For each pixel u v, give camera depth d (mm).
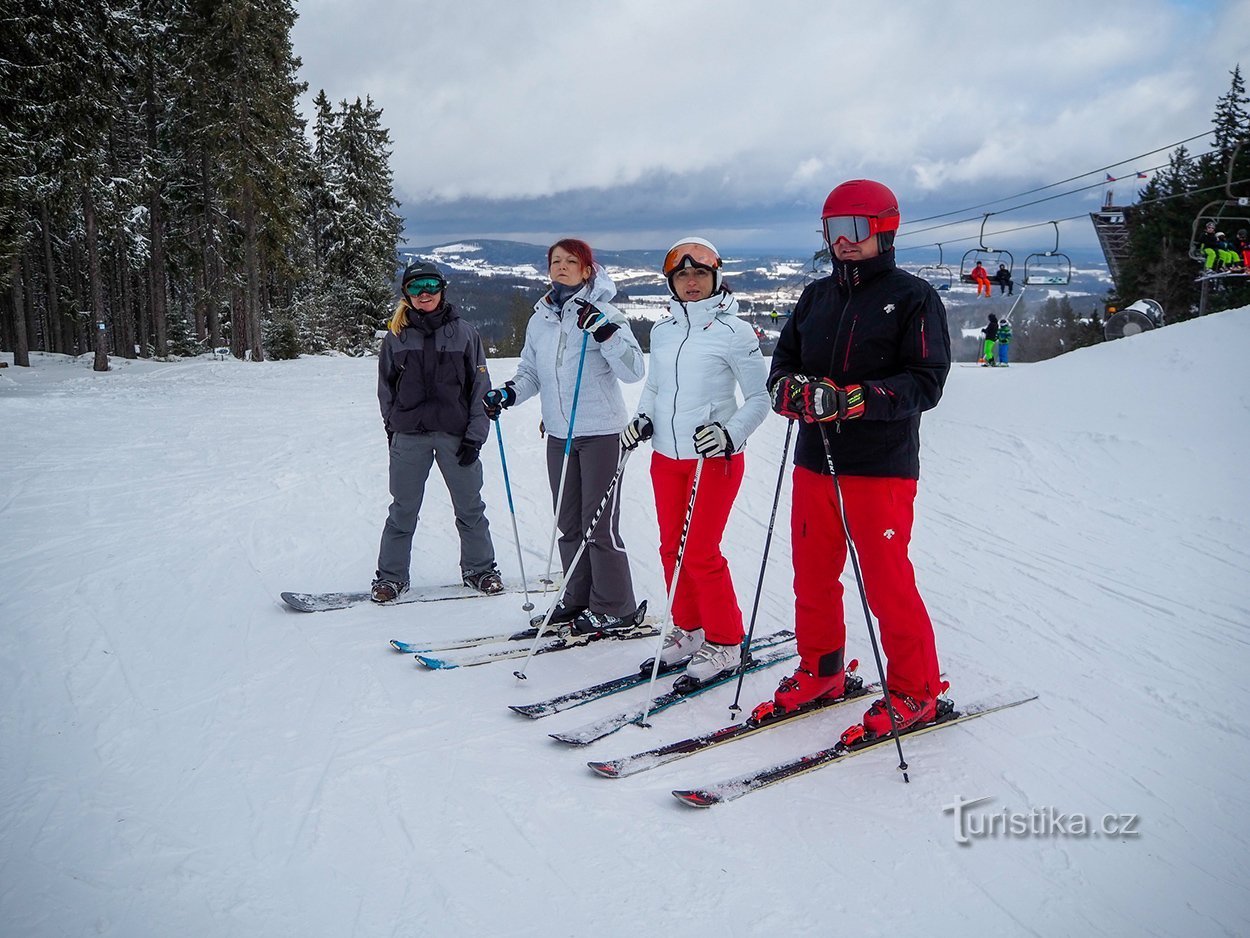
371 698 3156
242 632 3799
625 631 3789
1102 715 3016
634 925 1945
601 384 3713
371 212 35812
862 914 1993
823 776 2621
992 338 18469
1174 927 1952
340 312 33312
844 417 2492
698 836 2305
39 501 6066
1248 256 15188
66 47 16344
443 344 4141
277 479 7016
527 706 3061
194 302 32000
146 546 5082
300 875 2113
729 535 5641
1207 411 7738
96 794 2459
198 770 2611
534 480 7113
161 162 24016
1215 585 4418
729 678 3346
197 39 21844
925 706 2838
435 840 2270
